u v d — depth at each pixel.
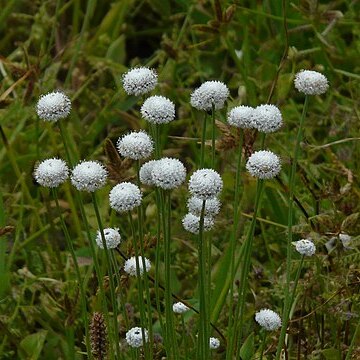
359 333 0.60
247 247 0.53
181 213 0.73
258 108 0.52
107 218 0.72
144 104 0.52
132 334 0.54
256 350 0.64
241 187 0.73
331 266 0.61
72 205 0.71
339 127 0.73
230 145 0.63
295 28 0.77
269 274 0.68
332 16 0.76
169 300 0.52
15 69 0.74
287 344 0.62
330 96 0.76
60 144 0.79
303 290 0.63
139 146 0.51
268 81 0.77
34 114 0.76
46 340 0.66
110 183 0.72
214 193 0.49
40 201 0.76
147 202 0.75
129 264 0.54
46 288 0.65
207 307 0.54
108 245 0.53
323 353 0.60
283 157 0.66
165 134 0.77
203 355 0.53
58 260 0.69
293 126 0.79
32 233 0.72
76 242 0.72
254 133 0.62
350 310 0.62
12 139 0.74
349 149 0.71
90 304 0.67
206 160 0.75
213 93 0.52
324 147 0.69
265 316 0.54
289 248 0.54
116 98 0.80
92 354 0.57
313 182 0.71
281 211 0.71
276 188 0.69
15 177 0.77
